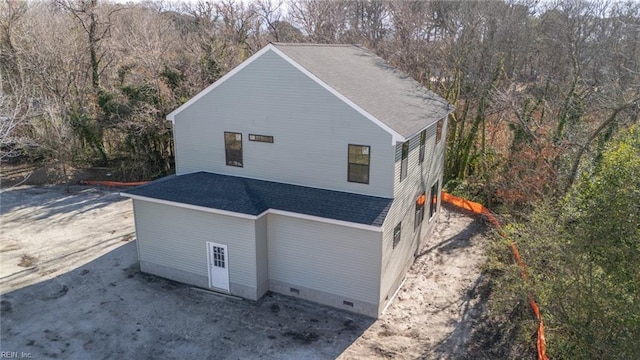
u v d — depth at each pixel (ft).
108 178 87.25
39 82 92.89
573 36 78.28
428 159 57.06
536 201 57.06
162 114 83.35
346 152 44.24
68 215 69.00
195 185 49.57
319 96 43.91
